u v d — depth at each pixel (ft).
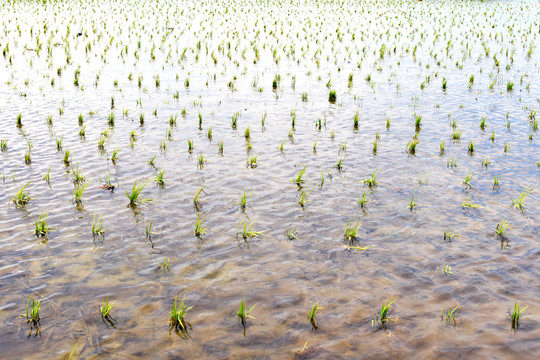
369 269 19.22
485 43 84.94
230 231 22.12
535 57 73.05
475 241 21.29
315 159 31.83
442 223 23.03
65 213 23.41
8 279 18.01
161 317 16.22
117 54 71.05
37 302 16.78
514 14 136.87
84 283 17.95
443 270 19.07
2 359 14.07
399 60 71.20
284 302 17.11
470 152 33.32
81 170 29.04
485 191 26.78
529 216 23.68
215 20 114.93
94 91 49.73
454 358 14.44
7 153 31.48
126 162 30.60
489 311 16.61
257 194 26.18
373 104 46.70
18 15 109.91
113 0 154.81
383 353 14.67
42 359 14.15
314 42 86.02
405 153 33.09
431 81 57.41
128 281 18.17
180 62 66.54
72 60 65.72
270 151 33.30
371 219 23.45
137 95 48.52
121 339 15.10
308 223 23.00
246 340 15.20
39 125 37.86
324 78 58.75
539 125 39.52
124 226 22.33
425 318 16.28
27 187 26.32
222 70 62.03
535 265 19.35
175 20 112.88
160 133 36.73
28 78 54.39
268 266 19.38
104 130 37.01
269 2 163.53
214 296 17.42
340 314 16.51
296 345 15.02
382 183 27.94
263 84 54.85
